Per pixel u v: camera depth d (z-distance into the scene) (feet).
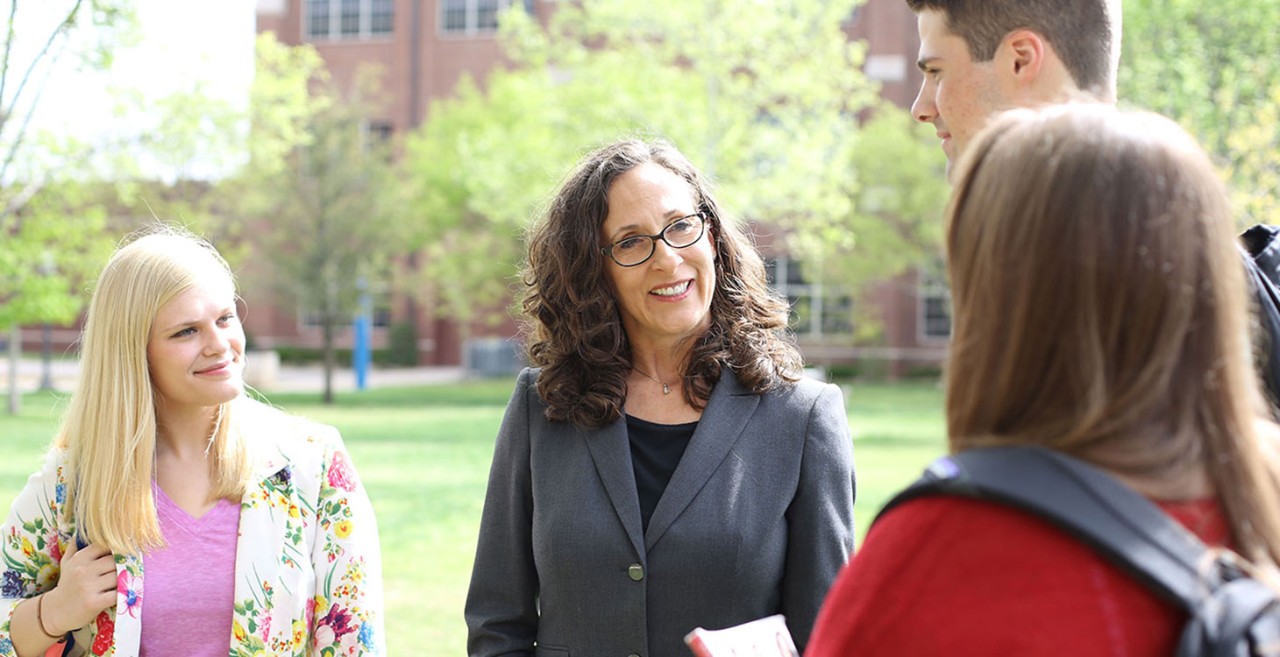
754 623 6.17
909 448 43.57
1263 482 3.72
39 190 45.19
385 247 76.59
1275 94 34.53
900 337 106.01
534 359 8.50
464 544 25.27
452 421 58.18
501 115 90.89
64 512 7.96
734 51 65.05
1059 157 3.81
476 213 89.97
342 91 86.79
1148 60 40.93
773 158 67.00
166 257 8.00
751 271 8.51
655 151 8.29
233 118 51.47
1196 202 3.79
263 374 95.04
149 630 7.68
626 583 7.53
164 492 8.04
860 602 3.73
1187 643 3.28
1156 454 3.67
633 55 67.97
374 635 8.21
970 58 6.37
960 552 3.57
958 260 4.07
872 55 105.19
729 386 8.04
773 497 7.66
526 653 8.00
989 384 3.87
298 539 8.08
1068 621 3.40
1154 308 3.69
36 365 112.37
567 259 8.13
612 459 7.82
